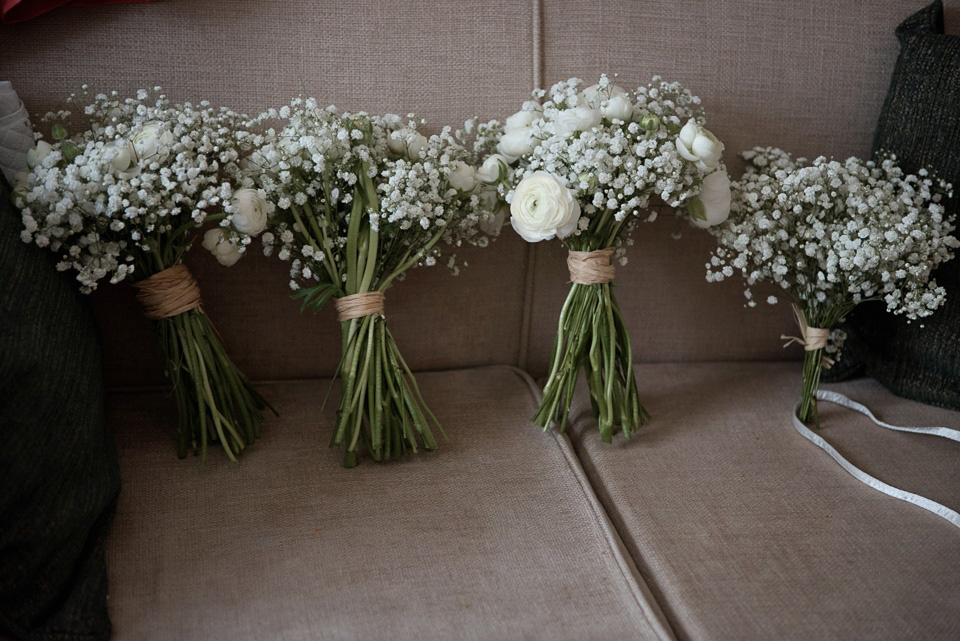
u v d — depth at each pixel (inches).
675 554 41.6
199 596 37.9
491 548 41.5
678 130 50.0
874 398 57.7
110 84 49.0
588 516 43.8
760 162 55.4
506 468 48.1
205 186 46.7
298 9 50.4
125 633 35.8
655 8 54.7
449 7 52.3
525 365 60.4
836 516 45.1
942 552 42.6
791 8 56.3
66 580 37.3
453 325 58.1
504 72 53.8
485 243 51.9
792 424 54.4
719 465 49.4
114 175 42.4
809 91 57.7
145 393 54.4
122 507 43.7
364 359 47.4
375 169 45.8
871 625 37.5
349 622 36.5
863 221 50.8
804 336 54.6
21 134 45.6
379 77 52.2
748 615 37.7
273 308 54.7
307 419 52.4
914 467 49.7
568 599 38.3
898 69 56.3
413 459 48.9
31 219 40.6
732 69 56.4
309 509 44.1
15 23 46.9
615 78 55.0
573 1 53.6
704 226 51.1
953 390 55.0
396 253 48.9
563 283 58.4
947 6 59.1
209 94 50.2
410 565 40.2
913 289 50.7
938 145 54.0
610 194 46.5
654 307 60.2
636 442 51.5
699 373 60.7
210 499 44.6
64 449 37.9
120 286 51.7
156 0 48.5
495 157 49.1
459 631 36.2
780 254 51.6
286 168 44.4
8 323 36.8
